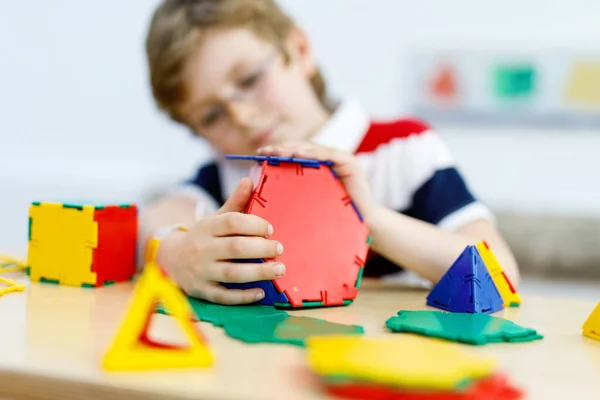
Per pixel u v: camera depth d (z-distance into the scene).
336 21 2.03
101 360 0.38
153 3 2.08
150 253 0.72
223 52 1.02
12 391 0.36
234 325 0.47
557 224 1.65
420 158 1.05
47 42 2.19
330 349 0.35
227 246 0.57
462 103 1.97
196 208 1.18
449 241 0.74
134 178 2.14
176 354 0.37
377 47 2.02
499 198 1.95
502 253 0.83
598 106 1.88
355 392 0.32
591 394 0.34
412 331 0.47
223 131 1.08
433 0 1.97
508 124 1.95
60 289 0.64
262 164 0.61
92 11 2.14
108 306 0.55
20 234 2.22
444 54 1.97
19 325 0.46
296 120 1.07
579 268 1.62
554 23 1.90
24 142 2.25
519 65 1.93
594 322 0.48
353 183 0.67
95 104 2.18
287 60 1.08
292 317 0.51
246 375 0.35
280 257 0.58
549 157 1.93
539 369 0.39
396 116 2.03
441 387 0.30
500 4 1.93
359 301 0.62
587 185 1.90
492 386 0.34
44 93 2.22
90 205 0.67
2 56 2.24
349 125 1.09
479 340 0.44
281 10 1.21
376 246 0.73
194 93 1.05
